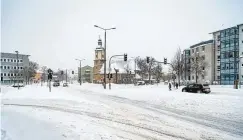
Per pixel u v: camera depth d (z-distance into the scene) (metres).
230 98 18.61
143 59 94.75
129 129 9.43
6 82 89.75
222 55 63.50
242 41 58.09
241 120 11.61
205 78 70.12
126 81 83.88
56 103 17.48
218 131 9.52
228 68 61.34
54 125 9.38
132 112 13.91
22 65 96.75
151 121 11.29
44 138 7.49
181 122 11.16
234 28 59.59
